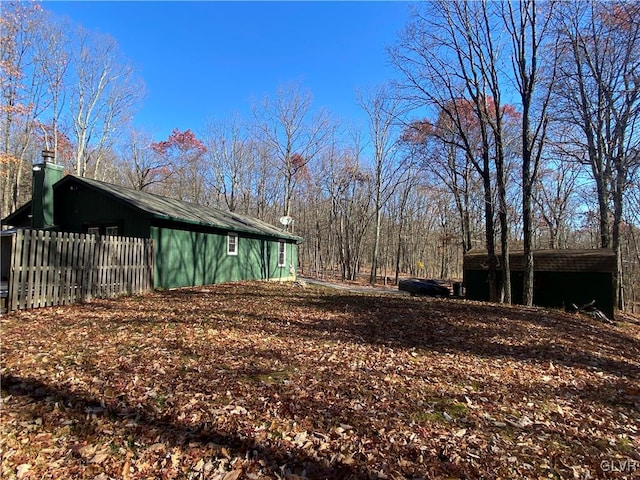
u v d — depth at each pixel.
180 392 3.92
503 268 13.61
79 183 12.74
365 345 6.20
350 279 32.25
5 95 21.08
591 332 8.49
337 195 32.66
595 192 23.03
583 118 18.31
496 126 14.14
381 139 29.09
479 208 28.27
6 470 2.59
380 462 2.82
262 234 18.28
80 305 8.37
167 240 12.46
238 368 4.76
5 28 20.73
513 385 4.62
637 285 25.09
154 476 2.59
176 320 7.29
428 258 44.72
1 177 24.42
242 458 2.82
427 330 7.42
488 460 2.91
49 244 8.11
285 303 10.37
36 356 4.84
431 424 3.47
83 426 3.19
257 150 37.56
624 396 4.50
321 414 3.55
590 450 3.15
